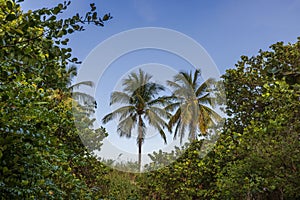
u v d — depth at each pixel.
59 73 2.25
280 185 4.45
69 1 1.74
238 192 4.90
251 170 4.76
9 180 2.05
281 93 4.59
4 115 1.82
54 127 3.62
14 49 1.45
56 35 1.74
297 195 4.36
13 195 2.16
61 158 3.04
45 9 1.73
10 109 1.95
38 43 1.60
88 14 1.85
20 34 1.45
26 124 1.99
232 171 4.97
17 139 1.85
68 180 3.55
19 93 1.96
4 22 1.48
